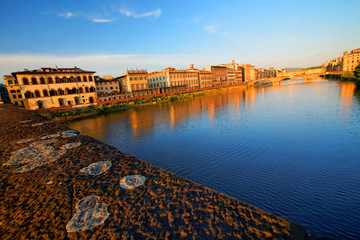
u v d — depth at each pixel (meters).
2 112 21.53
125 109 59.66
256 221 2.46
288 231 2.31
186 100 72.38
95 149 5.73
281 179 13.45
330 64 149.38
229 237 2.19
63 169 4.36
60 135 7.86
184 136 25.69
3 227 2.61
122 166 4.33
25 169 4.51
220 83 125.31
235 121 31.73
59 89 55.34
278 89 87.25
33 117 14.69
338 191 11.62
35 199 3.25
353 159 15.42
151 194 3.13
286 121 28.94
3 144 6.90
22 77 49.62
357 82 70.31
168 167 16.92
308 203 10.77
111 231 2.39
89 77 60.91
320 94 55.25
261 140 21.52
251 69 173.50
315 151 17.53
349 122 25.38
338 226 8.98
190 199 2.95
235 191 12.52
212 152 19.31
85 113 54.06
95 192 3.29
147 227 2.43
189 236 2.24
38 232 2.47
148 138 26.30
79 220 2.64
